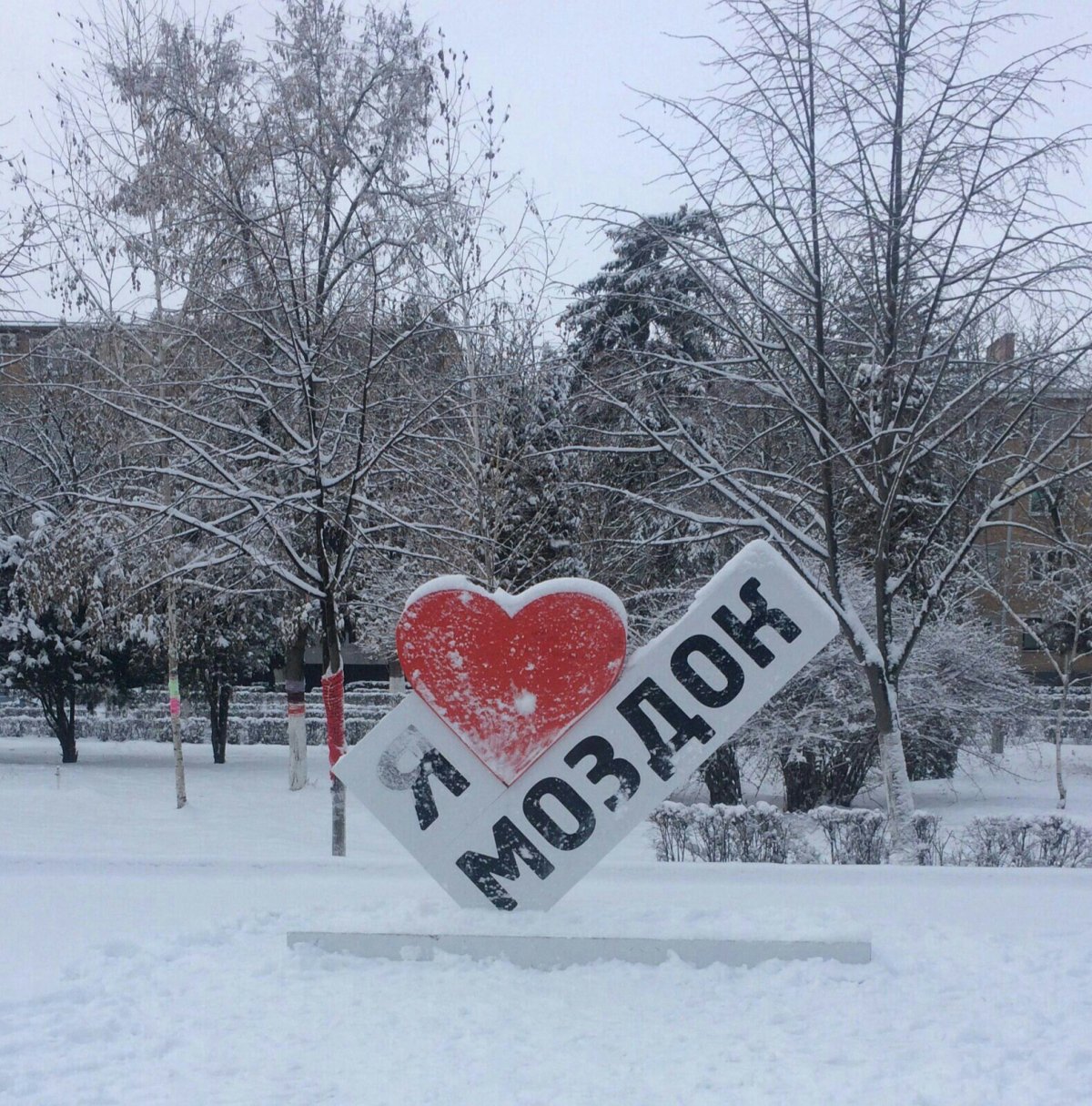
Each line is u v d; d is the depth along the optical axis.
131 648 24.62
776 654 6.52
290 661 21.53
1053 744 32.88
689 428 12.48
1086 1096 4.34
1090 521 19.88
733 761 17.45
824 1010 5.41
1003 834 10.98
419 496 13.13
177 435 10.75
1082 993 5.62
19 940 6.73
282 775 24.06
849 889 7.79
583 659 6.53
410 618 6.59
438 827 6.73
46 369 16.39
